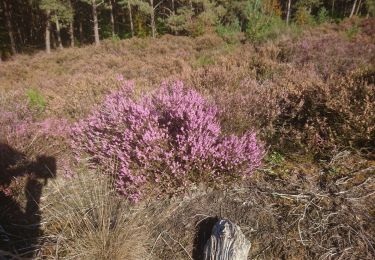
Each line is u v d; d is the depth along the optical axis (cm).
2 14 3150
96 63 1172
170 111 364
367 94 390
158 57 1086
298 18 2247
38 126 438
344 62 676
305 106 429
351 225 270
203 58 900
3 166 351
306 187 312
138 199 303
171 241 279
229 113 383
